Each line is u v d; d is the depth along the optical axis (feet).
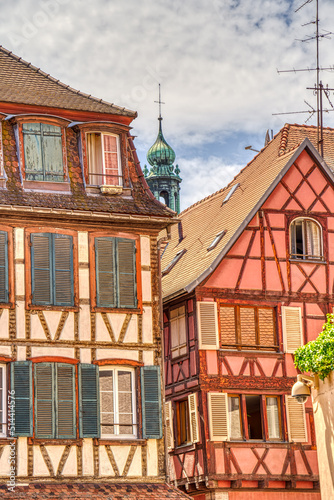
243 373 97.14
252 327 98.73
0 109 86.07
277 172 102.42
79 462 82.28
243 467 94.84
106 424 84.12
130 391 85.81
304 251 102.32
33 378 82.07
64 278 84.94
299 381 87.45
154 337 87.51
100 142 89.15
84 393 83.46
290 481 96.43
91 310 85.30
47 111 87.51
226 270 98.43
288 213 101.40
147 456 84.84
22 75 90.89
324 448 88.94
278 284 100.12
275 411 98.12
